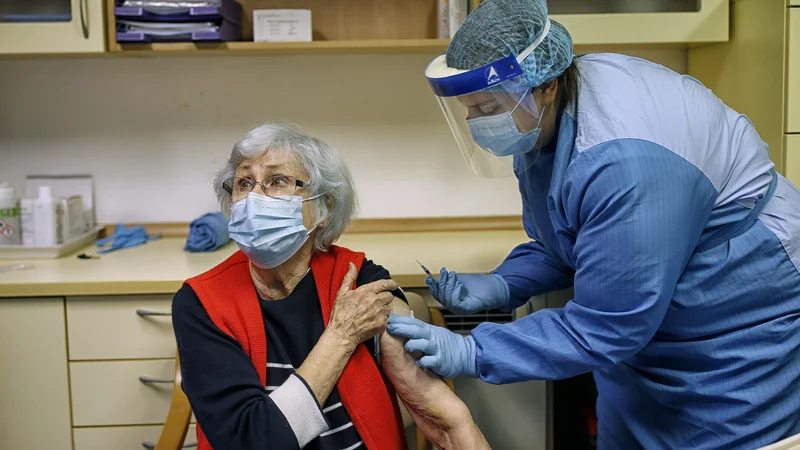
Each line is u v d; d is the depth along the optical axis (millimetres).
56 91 2350
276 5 2293
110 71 2350
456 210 2477
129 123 2381
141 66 2352
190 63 2359
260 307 1296
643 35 2068
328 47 2061
